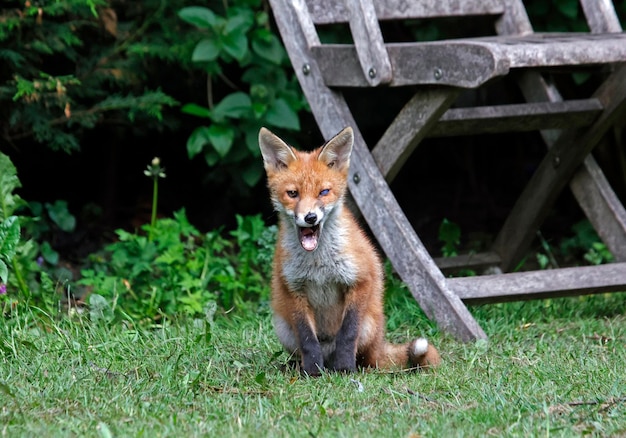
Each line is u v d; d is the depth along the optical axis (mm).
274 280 8680
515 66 9195
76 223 14258
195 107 12789
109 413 6691
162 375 7754
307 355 8242
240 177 14102
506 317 10648
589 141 11281
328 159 8609
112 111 13344
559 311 11109
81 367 8070
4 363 8117
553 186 11789
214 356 8617
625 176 13438
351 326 8312
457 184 16281
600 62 9703
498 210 15922
